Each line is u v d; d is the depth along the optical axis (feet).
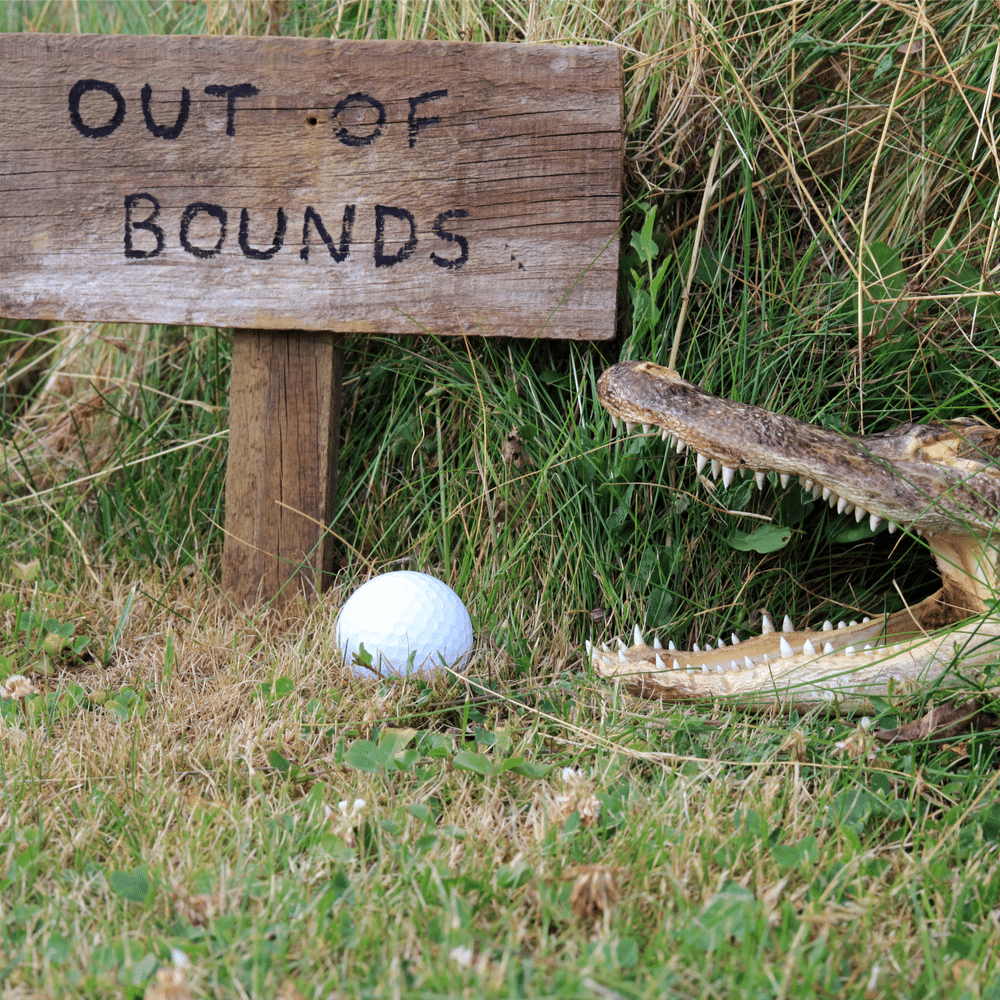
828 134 9.07
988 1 8.62
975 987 4.34
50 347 12.75
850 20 9.00
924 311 8.43
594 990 4.09
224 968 4.36
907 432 7.16
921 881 5.18
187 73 8.36
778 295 8.68
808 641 7.07
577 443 8.38
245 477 8.95
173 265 8.62
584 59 8.07
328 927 4.67
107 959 4.42
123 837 5.48
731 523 8.35
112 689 7.43
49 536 9.70
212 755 6.39
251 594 9.05
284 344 8.79
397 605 7.38
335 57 8.23
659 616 8.30
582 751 6.38
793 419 7.14
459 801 5.85
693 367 8.79
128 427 10.78
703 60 8.92
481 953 4.45
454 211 8.36
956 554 7.18
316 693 7.27
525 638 8.23
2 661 7.45
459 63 8.15
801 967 4.34
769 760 6.23
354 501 9.71
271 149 8.41
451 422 9.44
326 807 5.66
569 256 8.32
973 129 8.72
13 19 13.03
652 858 5.20
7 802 5.75
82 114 8.48
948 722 6.38
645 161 9.04
